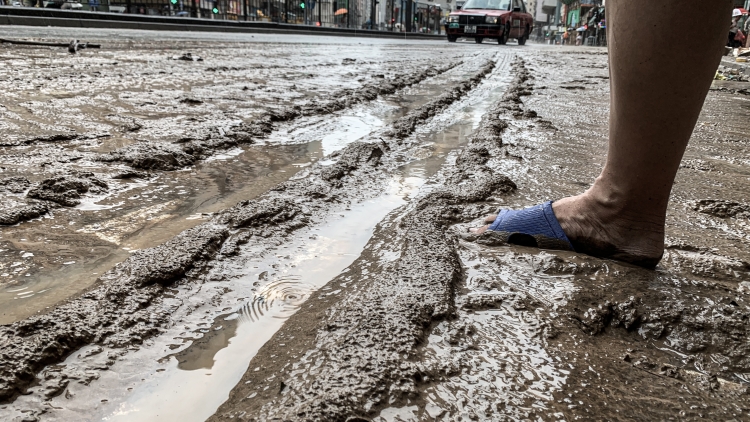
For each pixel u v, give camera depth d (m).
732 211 2.02
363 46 16.56
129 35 13.59
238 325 1.20
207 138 2.94
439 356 1.03
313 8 45.66
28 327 1.09
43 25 15.12
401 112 4.30
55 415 0.90
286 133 3.33
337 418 0.83
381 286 1.29
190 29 20.66
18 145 2.58
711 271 1.47
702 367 1.08
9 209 1.78
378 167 2.59
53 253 1.54
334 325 1.12
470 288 1.34
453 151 3.00
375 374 0.94
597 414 0.89
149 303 1.26
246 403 0.91
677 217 1.94
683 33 1.19
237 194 2.14
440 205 1.94
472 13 22.59
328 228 1.81
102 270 1.45
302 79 6.19
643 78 1.29
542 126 3.71
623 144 1.42
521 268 1.46
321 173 2.37
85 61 6.80
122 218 1.84
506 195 2.12
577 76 8.25
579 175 2.47
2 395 0.93
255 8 39.69
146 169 2.40
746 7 18.80
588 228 1.54
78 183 2.05
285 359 1.03
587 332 1.16
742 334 1.17
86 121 3.21
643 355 1.09
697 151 3.12
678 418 0.89
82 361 1.04
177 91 4.68
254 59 8.94
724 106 5.23
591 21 49.06
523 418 0.87
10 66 5.79
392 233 1.72
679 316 1.22
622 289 1.34
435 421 0.85
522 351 1.06
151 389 0.98
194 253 1.48
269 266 1.50
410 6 58.03
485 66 9.39
